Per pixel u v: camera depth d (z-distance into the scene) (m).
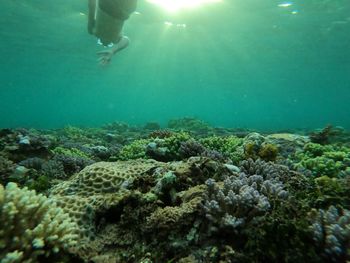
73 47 7.67
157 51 8.23
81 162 1.58
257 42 7.05
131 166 1.02
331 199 0.77
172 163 1.05
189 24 5.77
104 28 1.61
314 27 5.89
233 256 0.61
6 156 1.49
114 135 3.27
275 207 0.68
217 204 0.68
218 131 4.24
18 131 1.93
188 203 0.73
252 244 0.61
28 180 1.20
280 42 7.03
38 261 0.57
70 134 3.60
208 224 0.67
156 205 0.76
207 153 1.30
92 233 0.73
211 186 0.75
